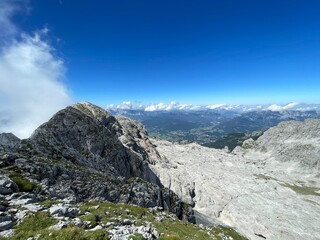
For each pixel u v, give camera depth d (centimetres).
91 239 2111
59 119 11162
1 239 2005
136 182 8469
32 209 2830
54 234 2077
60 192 5284
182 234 3969
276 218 17038
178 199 11112
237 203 18638
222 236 5153
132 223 3338
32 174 5112
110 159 12006
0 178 3572
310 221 17200
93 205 4412
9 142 8644
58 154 7956
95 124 12569
